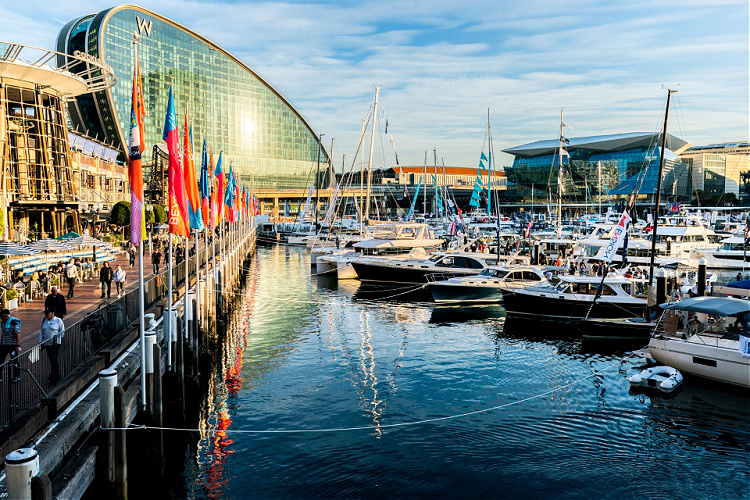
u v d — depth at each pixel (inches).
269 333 1291.8
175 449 684.1
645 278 1509.6
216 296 1389.0
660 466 648.4
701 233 2400.3
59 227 1969.7
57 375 577.9
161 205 2728.8
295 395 876.6
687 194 7800.2
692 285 1469.0
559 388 908.0
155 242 2209.6
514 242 2728.8
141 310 651.5
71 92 2055.9
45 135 1895.9
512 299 1376.7
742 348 850.8
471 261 1889.8
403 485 601.6
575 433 738.2
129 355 737.0
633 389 896.9
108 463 519.2
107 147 3730.3
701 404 829.8
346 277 2171.5
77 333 637.3
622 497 585.3
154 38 6609.3
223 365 1038.4
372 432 736.3
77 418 526.0
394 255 2204.7
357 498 574.6
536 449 690.2
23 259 1137.4
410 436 725.3
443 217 3833.7
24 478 395.2
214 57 7480.3
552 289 1375.5
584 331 1230.9
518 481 612.4
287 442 705.6
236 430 741.3
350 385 924.6
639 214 7386.8
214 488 592.4
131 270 1590.8
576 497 583.8
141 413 658.2
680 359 916.0
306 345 1180.5
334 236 3294.8
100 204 2576.3
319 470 631.8
